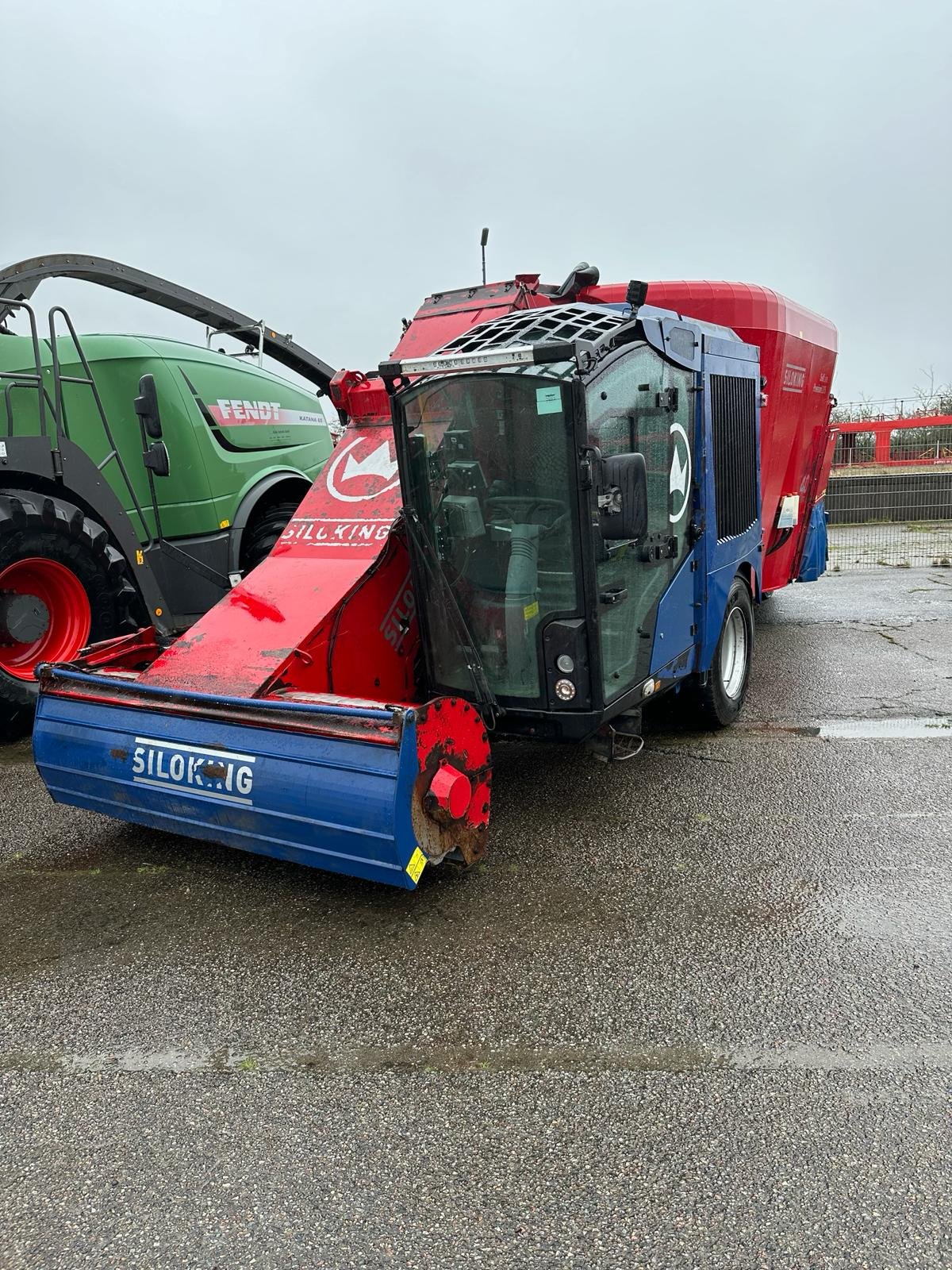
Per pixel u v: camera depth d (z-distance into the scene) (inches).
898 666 265.0
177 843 158.4
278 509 307.7
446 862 146.9
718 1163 83.6
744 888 135.5
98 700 147.6
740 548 213.8
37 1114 93.5
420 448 148.2
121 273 276.8
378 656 162.7
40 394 211.2
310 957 121.1
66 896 139.9
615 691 151.6
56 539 207.9
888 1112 89.0
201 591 278.1
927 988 109.0
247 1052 102.4
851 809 163.6
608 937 123.1
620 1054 99.4
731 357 201.8
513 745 209.0
